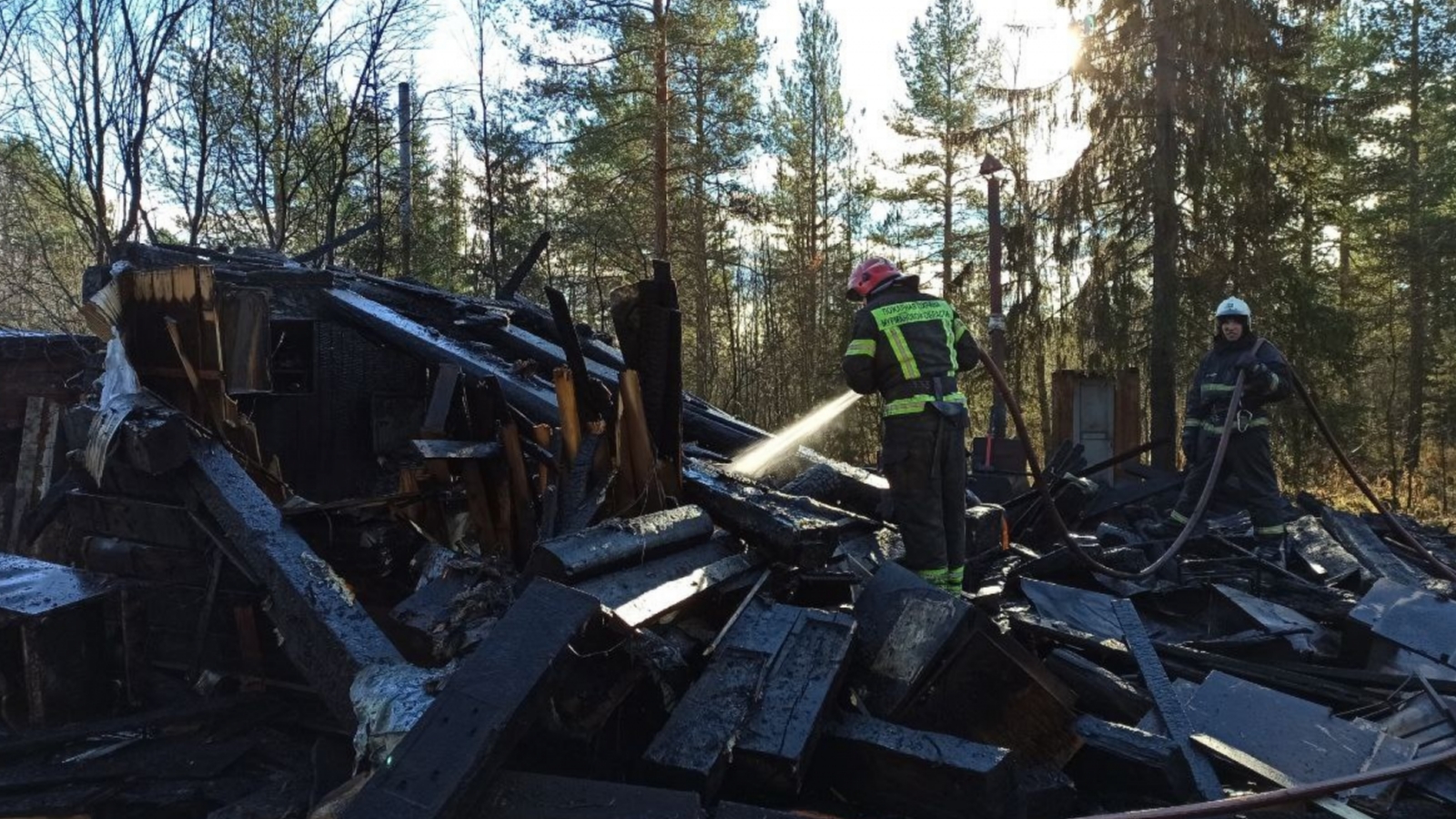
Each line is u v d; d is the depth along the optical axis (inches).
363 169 669.3
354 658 132.1
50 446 265.3
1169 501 349.7
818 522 157.0
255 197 638.5
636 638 124.0
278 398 243.1
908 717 133.0
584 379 173.6
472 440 179.5
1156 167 578.2
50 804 140.8
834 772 124.1
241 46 600.7
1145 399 695.7
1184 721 145.0
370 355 264.2
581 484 158.7
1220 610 205.0
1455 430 858.1
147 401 179.8
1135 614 183.9
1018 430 216.1
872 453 923.4
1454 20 898.7
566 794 98.0
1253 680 173.5
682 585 133.5
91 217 555.8
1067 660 159.0
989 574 230.7
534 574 125.8
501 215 812.6
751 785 117.0
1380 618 185.6
